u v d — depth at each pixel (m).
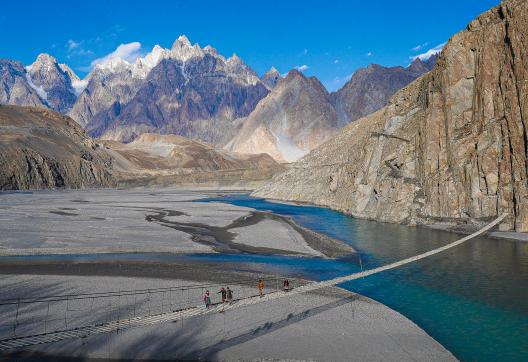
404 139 86.62
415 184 80.88
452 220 71.50
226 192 199.12
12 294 38.06
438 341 28.64
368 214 87.94
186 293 38.31
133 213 96.94
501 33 68.69
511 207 63.34
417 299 36.69
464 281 41.41
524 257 50.09
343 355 26.81
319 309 34.25
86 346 28.05
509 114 64.31
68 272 45.50
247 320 32.12
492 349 27.47
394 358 26.38
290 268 47.75
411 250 55.88
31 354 27.00
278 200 142.25
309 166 145.12
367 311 33.69
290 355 26.86
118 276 43.94
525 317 32.44
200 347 27.97
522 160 61.88
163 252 55.91
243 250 57.31
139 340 28.92
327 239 64.19
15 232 68.19
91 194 174.12
